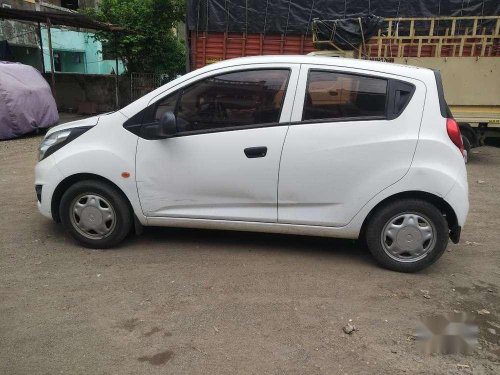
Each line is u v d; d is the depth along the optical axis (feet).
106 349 9.68
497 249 15.85
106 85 63.36
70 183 14.69
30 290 12.03
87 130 14.28
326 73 13.35
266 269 13.55
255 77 13.56
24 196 20.77
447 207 13.17
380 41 30.58
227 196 13.82
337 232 13.70
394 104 13.14
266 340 10.13
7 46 57.06
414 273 13.61
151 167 13.85
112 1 60.29
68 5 87.30
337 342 10.14
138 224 14.53
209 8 42.55
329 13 41.45
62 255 14.21
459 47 31.94
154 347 9.78
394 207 13.21
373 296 12.16
